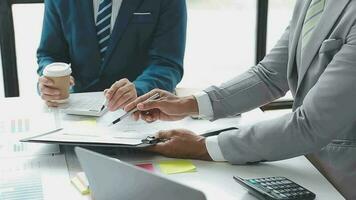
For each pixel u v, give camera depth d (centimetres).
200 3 286
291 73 149
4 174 126
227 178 127
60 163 133
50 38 207
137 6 202
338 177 134
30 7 258
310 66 137
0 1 252
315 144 127
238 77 163
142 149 141
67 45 209
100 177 104
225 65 297
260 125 134
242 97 158
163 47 205
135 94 167
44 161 134
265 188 116
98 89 207
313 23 138
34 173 127
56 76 169
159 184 89
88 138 140
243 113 167
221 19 291
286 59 159
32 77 267
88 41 202
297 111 131
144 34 205
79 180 122
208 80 293
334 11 132
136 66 210
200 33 291
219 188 121
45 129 151
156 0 203
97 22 202
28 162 134
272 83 159
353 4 128
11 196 115
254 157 132
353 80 120
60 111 167
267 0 284
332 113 122
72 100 177
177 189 87
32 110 169
